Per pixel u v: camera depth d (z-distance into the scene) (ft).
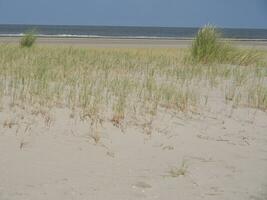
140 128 19.12
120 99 22.74
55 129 17.98
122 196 12.43
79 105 21.70
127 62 39.96
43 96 22.66
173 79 31.32
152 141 17.75
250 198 12.91
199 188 13.47
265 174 15.02
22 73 28.68
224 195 13.04
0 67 31.71
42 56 41.29
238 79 33.47
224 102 25.55
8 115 19.11
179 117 21.52
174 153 16.62
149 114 21.29
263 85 31.45
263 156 17.08
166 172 14.58
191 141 18.30
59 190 12.53
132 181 13.58
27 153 15.28
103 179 13.58
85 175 13.79
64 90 24.59
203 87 29.48
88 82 27.04
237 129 20.74
